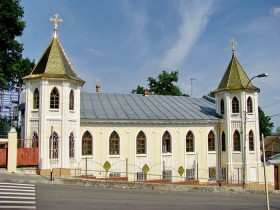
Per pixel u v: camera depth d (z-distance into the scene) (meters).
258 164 37.03
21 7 37.62
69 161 29.97
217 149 38.19
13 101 47.19
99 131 33.72
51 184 23.89
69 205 17.42
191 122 37.06
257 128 37.56
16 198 18.09
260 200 25.14
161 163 35.75
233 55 39.06
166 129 36.44
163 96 44.34
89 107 36.12
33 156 28.34
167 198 22.58
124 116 35.12
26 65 44.34
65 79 29.47
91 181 25.02
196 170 37.00
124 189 25.03
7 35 36.25
